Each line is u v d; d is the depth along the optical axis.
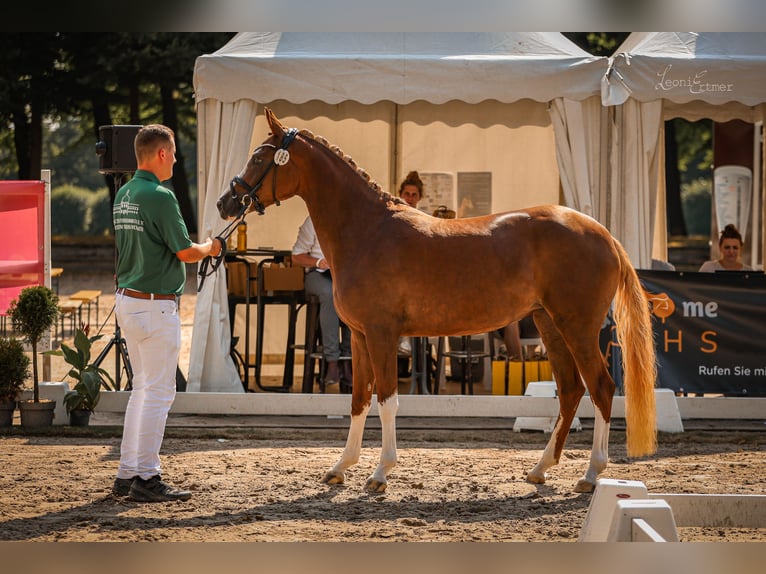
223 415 9.88
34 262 10.34
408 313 6.87
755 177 14.31
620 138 10.34
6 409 9.13
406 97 10.08
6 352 9.08
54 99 30.58
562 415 7.11
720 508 4.93
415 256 6.81
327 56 10.14
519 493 6.80
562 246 6.80
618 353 9.79
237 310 12.98
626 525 4.40
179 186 33.56
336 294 6.99
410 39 10.66
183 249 6.41
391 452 6.91
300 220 12.80
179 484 6.96
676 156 34.50
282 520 6.03
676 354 9.79
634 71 10.02
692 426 9.47
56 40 28.33
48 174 10.36
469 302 6.82
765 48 10.55
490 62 10.08
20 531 5.71
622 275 6.97
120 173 9.46
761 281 9.77
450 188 13.00
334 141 12.87
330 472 7.05
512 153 12.99
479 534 5.73
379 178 12.95
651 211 10.52
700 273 9.80
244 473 7.38
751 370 9.79
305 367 10.81
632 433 6.85
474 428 9.40
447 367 14.03
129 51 27.84
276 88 10.10
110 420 9.58
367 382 7.08
